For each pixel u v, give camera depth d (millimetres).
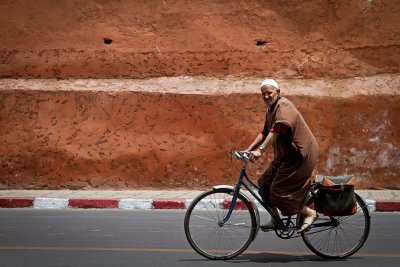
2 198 16875
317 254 10055
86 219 14539
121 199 16625
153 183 19000
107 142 19188
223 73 19812
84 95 19453
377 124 18859
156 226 13438
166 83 19750
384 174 18719
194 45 20062
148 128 19203
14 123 19438
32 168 19203
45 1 20609
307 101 19078
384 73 19609
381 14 20062
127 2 20438
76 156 19156
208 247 9969
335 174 18828
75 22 20422
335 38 20000
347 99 19000
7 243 11352
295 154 9766
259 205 16375
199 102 19188
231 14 20219
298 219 10039
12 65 20266
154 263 9617
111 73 20047
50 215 15281
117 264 9523
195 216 10023
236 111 19094
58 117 19406
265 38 20062
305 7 20219
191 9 20297
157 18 20297
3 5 20719
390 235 12398
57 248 10844
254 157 9766
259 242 11531
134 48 20156
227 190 9984
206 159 18938
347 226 10148
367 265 9539
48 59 20234
